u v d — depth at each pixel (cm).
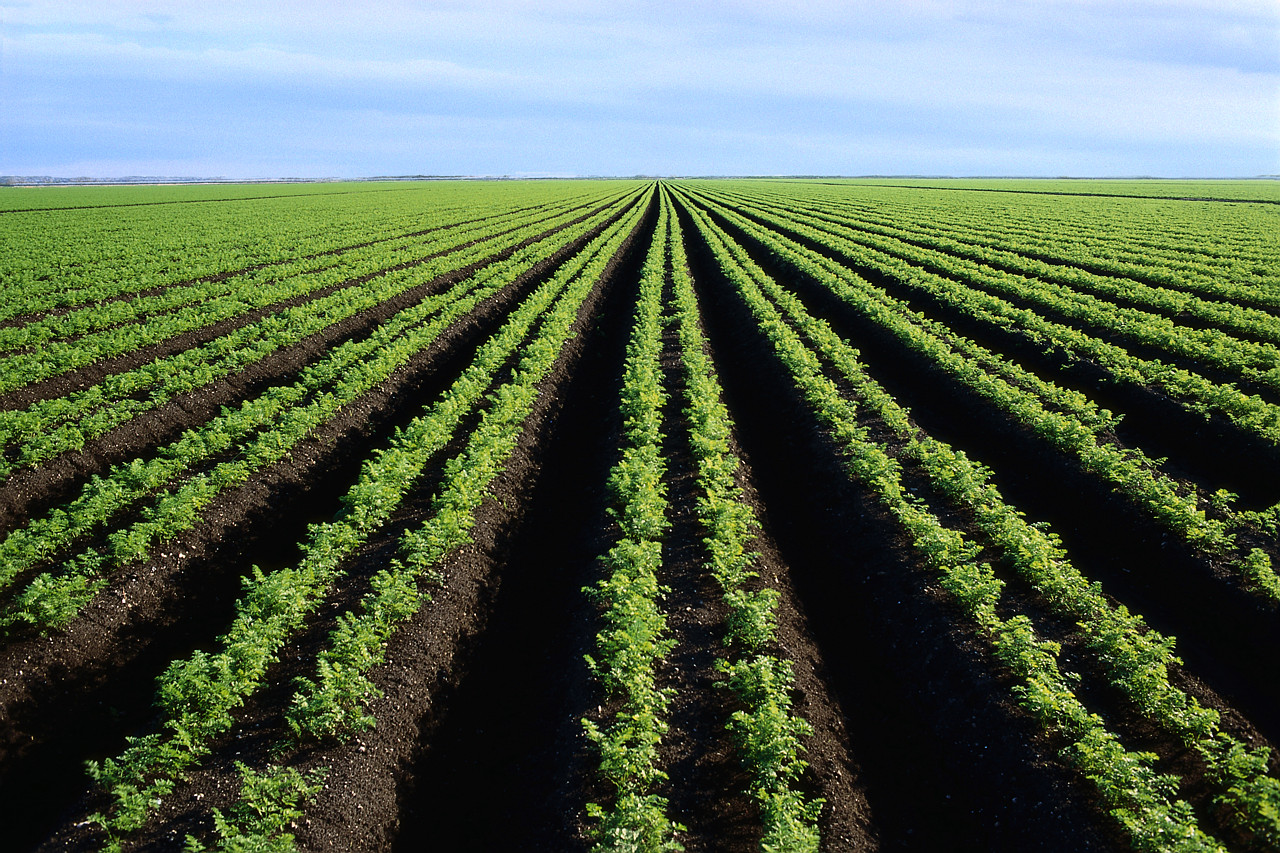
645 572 1222
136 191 10988
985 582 1167
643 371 2116
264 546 1462
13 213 6450
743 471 1695
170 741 891
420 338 2472
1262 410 1725
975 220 6028
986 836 884
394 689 1034
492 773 991
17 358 2098
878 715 1082
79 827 820
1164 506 1390
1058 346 2362
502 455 1667
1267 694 1069
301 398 2017
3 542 1338
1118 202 8106
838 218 6381
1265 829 790
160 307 2847
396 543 1362
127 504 1413
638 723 934
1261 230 5034
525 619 1295
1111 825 827
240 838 765
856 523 1459
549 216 7025
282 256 4088
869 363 2500
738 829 848
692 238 5572
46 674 1036
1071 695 957
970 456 1809
